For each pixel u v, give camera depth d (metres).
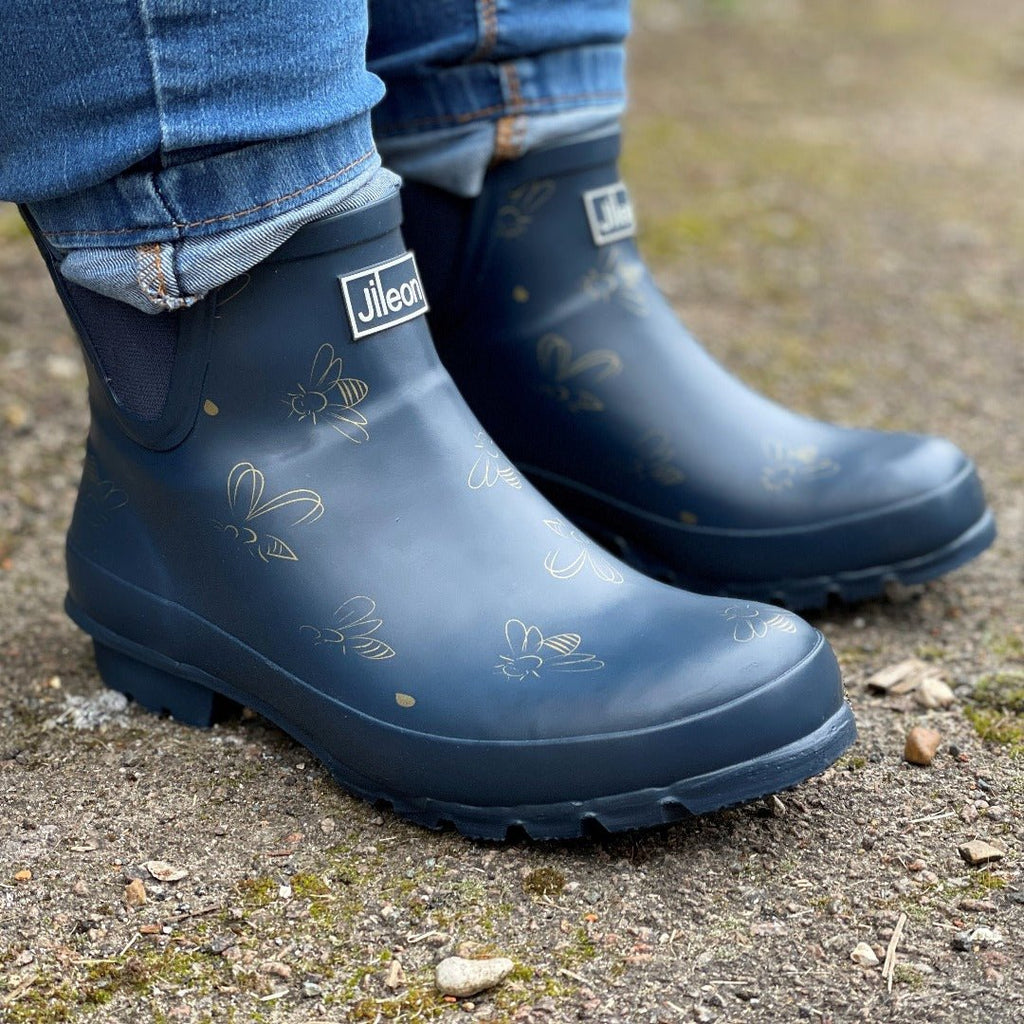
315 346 0.91
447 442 0.94
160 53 0.78
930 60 3.98
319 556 0.92
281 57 0.82
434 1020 0.76
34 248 2.20
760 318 2.12
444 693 0.89
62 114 0.81
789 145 3.06
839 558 1.20
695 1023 0.75
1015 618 1.24
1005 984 0.77
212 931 0.83
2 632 1.22
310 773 0.99
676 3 4.56
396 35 1.11
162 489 0.96
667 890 0.86
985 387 1.87
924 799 0.95
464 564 0.91
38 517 1.46
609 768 0.85
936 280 2.30
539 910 0.84
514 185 1.18
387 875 0.88
